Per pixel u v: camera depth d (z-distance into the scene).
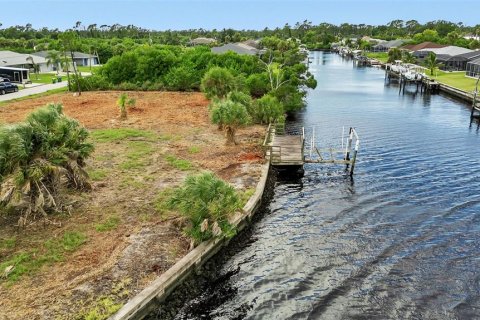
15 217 17.53
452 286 15.26
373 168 28.47
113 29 180.75
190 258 15.31
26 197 18.38
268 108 36.97
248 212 19.50
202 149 28.58
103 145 28.59
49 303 12.53
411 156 31.47
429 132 39.62
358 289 15.10
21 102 44.34
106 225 17.22
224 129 30.89
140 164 24.91
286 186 25.00
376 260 16.89
